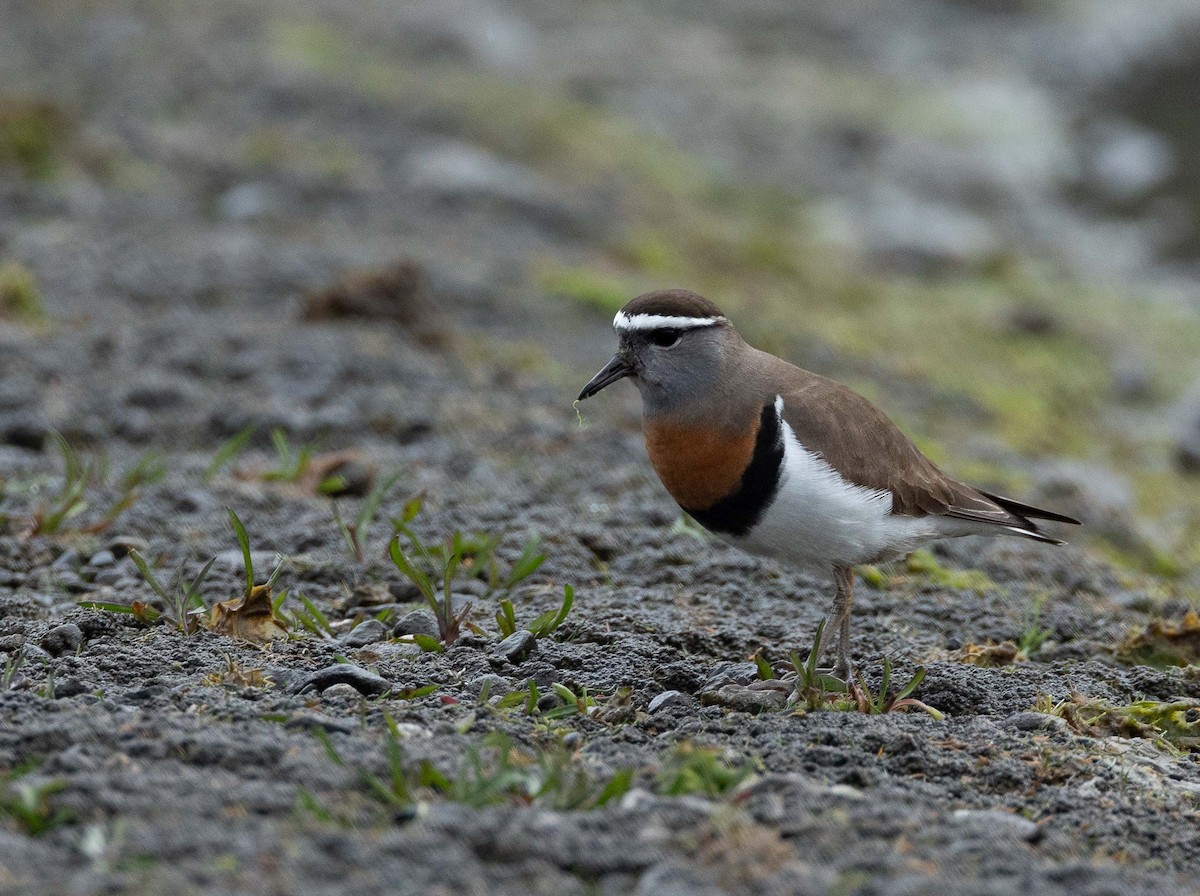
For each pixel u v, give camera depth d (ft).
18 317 53.21
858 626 35.06
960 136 105.70
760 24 126.11
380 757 23.31
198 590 34.24
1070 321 75.82
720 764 23.84
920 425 57.67
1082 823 23.91
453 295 61.31
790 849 21.17
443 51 102.99
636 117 97.66
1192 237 94.17
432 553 35.35
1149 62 130.93
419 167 77.56
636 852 20.63
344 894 19.13
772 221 85.20
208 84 84.94
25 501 39.50
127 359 50.44
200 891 18.95
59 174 68.59
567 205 76.43
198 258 60.85
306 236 66.03
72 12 97.09
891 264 81.82
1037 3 140.56
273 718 24.90
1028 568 41.16
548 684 29.22
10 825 20.56
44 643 29.45
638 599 35.60
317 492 41.70
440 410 49.39
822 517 30.22
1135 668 32.42
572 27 116.98
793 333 65.00
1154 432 64.34
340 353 52.08
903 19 132.57
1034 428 60.80
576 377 55.36
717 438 30.50
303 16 103.19
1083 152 107.24
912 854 21.38
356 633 31.50
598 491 43.83
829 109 105.81
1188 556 49.34
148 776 21.98
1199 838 23.79
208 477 41.50
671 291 31.45
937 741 26.53
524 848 20.45
